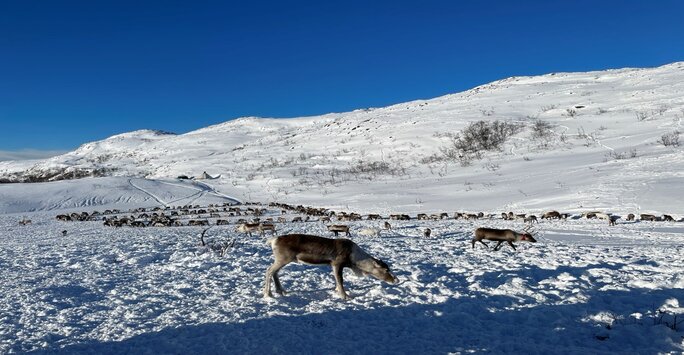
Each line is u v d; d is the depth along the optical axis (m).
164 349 7.00
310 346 7.00
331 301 9.42
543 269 12.55
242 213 53.81
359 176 86.62
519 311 8.56
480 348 6.81
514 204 44.19
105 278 12.57
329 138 142.75
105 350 7.04
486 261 14.34
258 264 14.36
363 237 24.16
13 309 9.34
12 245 22.75
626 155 59.03
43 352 6.97
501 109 127.69
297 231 27.75
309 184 83.75
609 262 13.41
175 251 18.11
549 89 149.75
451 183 63.69
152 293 10.66
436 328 7.73
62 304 9.73
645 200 37.12
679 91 104.88
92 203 71.94
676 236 22.02
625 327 7.27
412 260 14.81
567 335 7.23
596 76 166.25
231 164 128.62
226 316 8.55
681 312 7.98
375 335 7.46
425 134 111.69
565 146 77.81
